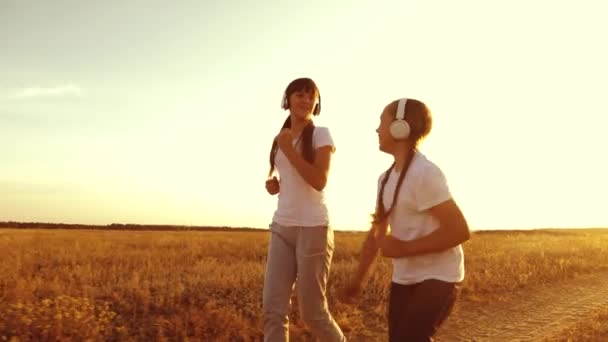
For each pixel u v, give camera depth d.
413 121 3.24
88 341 6.84
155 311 8.74
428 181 3.10
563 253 24.56
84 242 29.50
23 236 37.28
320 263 4.45
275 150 4.59
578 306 11.54
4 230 57.22
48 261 17.58
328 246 4.50
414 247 3.08
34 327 6.75
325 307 4.53
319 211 4.43
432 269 3.12
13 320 6.82
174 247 26.06
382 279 12.67
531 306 11.47
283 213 4.43
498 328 9.34
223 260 19.77
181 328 7.68
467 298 12.12
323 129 4.45
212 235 46.81
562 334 8.29
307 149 4.37
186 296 9.80
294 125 4.49
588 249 27.28
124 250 23.12
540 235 57.59
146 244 28.50
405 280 3.20
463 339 8.57
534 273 16.28
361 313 9.88
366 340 8.33
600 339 7.67
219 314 8.15
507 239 41.34
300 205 4.40
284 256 4.44
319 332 4.52
